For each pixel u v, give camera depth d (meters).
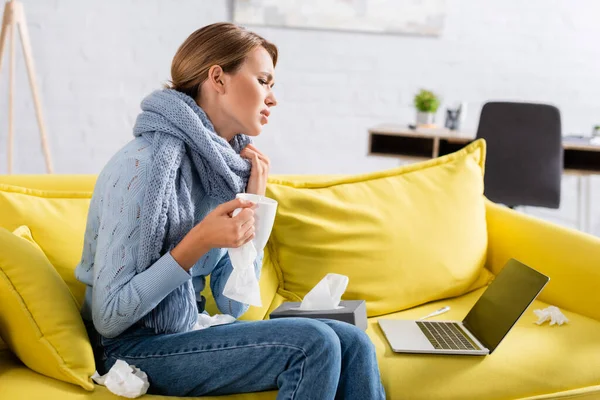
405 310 1.71
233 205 1.18
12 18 3.36
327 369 1.15
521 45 4.28
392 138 3.72
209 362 1.20
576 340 1.49
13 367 1.25
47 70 4.04
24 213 1.45
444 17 4.23
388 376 1.34
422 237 1.73
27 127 4.05
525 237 1.82
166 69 4.14
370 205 1.74
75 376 1.16
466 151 1.93
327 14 4.18
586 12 4.25
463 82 4.30
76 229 1.49
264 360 1.18
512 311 1.41
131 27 4.09
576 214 4.33
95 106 4.12
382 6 4.20
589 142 3.41
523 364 1.38
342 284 1.51
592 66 4.30
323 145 4.33
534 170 3.29
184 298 1.24
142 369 1.22
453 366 1.37
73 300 1.30
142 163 1.19
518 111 3.23
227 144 1.33
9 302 1.18
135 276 1.17
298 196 1.69
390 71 4.28
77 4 4.01
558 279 1.72
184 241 1.17
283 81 4.25
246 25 4.16
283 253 1.67
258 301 1.26
